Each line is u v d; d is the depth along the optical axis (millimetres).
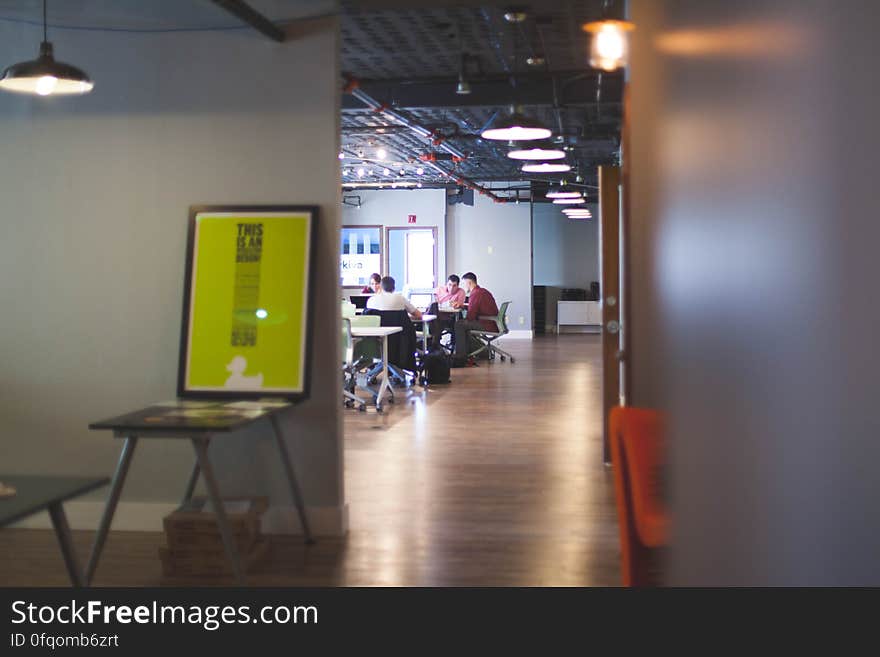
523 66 8516
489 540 4848
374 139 12891
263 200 5070
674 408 1323
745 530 823
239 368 4922
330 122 5000
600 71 8477
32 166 5223
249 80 5062
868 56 538
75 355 5219
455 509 5535
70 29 5160
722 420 927
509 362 15508
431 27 7012
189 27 5090
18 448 5270
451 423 8875
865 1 543
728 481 890
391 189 20906
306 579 4234
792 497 677
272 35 4863
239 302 4973
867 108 539
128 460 4016
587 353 17281
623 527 3176
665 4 1423
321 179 5027
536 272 24875
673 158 1322
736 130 853
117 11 5117
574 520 5250
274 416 4730
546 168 11297
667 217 1417
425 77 8797
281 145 5047
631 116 4555
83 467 5223
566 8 6402
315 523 5023
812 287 630
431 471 6637
